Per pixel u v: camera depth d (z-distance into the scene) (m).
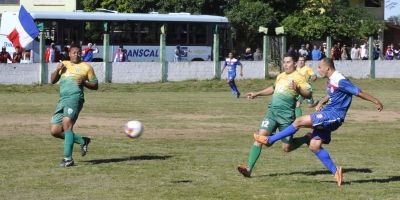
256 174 14.13
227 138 20.53
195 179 13.48
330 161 13.02
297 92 13.55
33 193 12.11
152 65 47.09
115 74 46.00
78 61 15.18
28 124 23.67
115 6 66.56
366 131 22.56
